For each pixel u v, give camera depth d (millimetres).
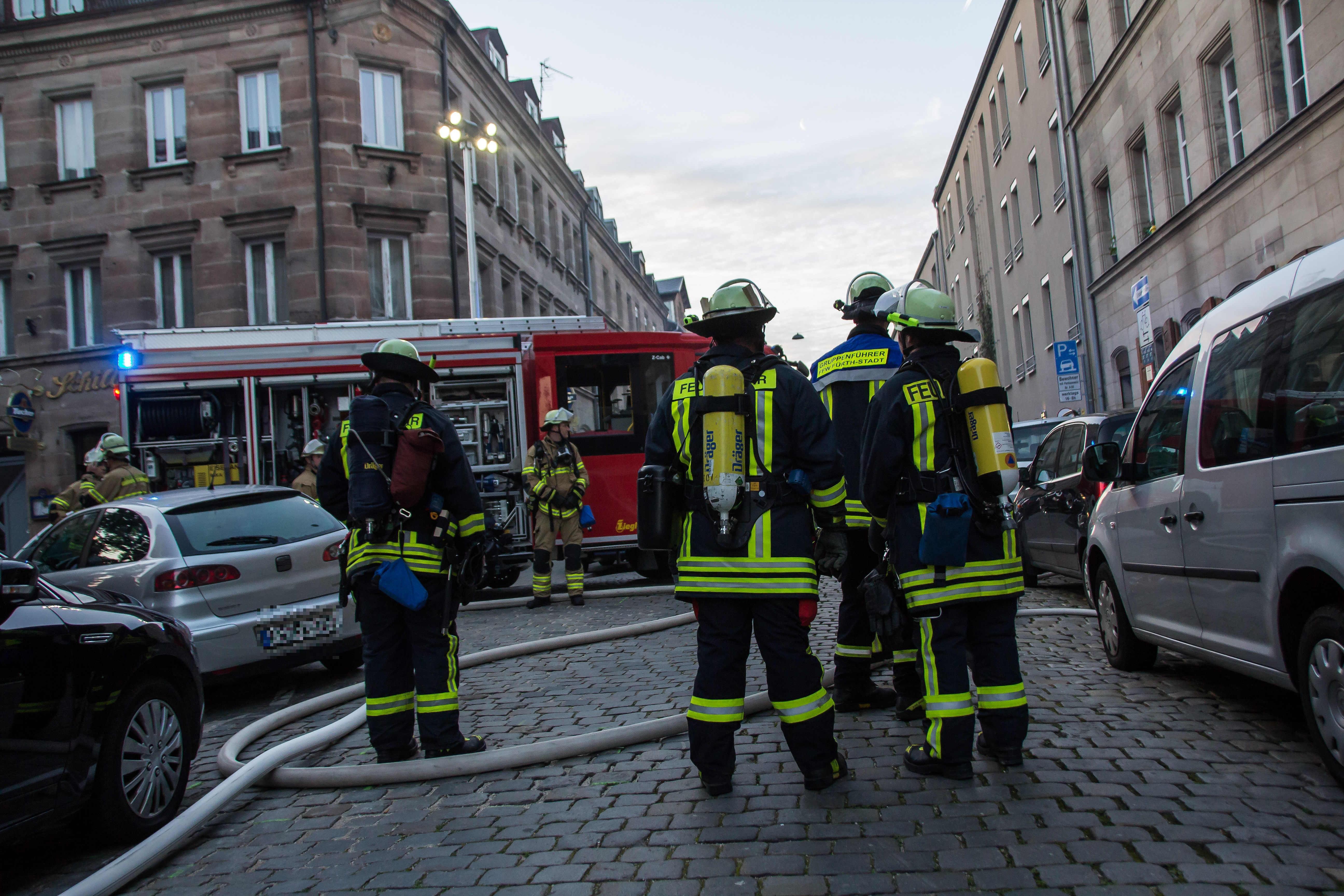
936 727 3764
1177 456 4879
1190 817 3285
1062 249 24328
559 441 10164
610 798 3885
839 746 4320
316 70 21578
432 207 22453
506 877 3189
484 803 3975
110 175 22172
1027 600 8805
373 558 4551
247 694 7270
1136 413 8047
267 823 4016
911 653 4559
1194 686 5176
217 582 6418
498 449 11727
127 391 11531
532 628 8883
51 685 3721
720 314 3812
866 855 3115
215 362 11633
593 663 6902
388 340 4824
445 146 22656
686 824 3514
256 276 22000
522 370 11852
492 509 11641
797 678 3656
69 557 6754
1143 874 2869
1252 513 4039
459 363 11695
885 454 3814
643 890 2992
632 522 11617
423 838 3641
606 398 11727
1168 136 17328
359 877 3314
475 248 21422
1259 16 13531
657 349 11844
